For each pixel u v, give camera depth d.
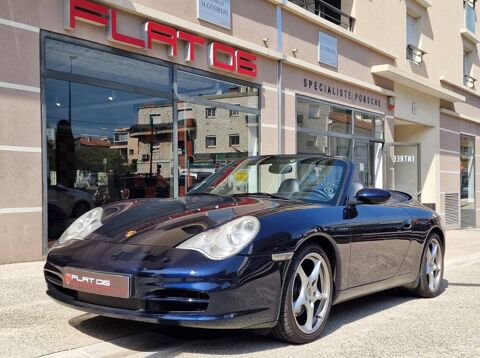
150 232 3.63
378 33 14.28
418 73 16.38
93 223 4.05
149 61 7.98
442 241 5.99
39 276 5.64
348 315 4.88
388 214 4.94
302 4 12.55
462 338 4.17
